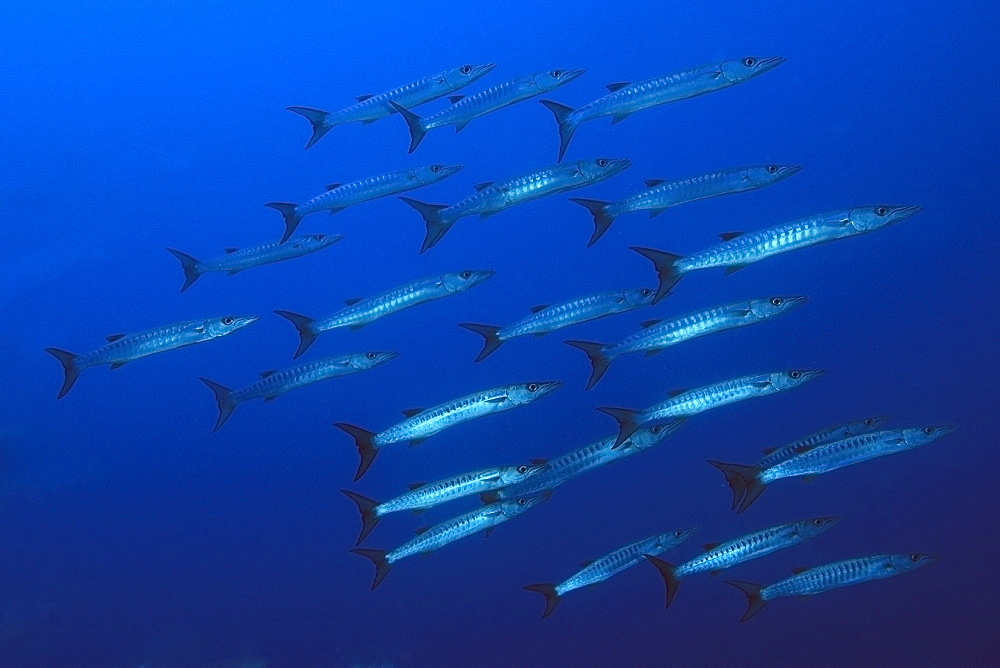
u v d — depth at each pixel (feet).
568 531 100.12
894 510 83.66
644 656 64.34
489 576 89.81
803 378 26.27
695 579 77.05
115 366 31.22
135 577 112.68
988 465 89.86
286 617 86.74
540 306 30.40
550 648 68.64
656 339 28.25
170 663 76.38
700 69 29.71
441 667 68.74
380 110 34.09
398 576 94.89
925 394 116.67
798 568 26.68
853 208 26.48
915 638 60.18
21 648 81.51
